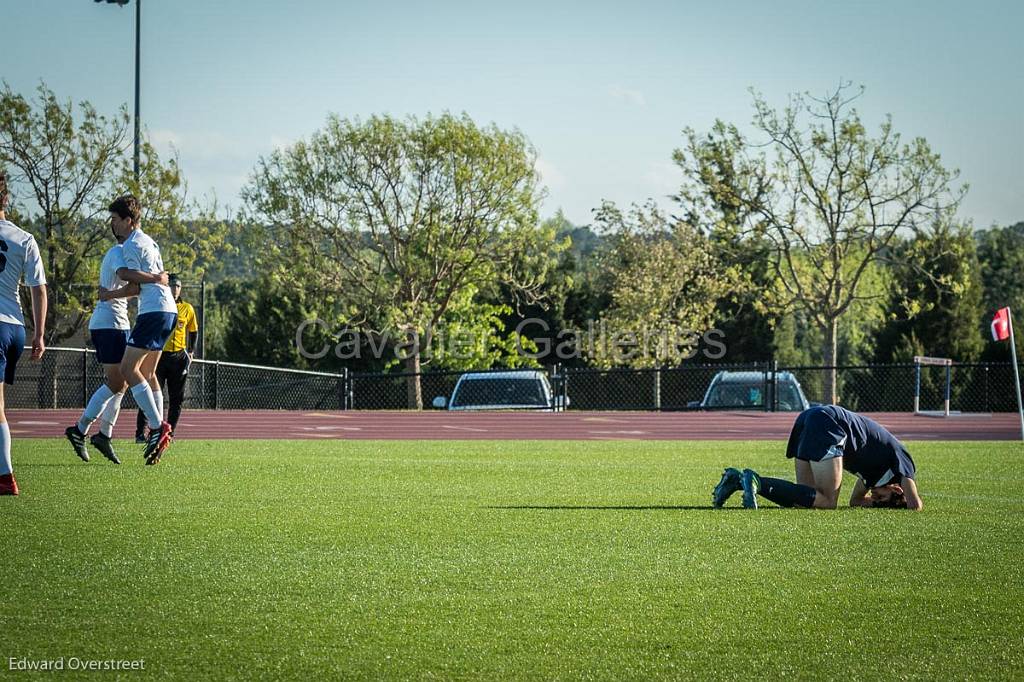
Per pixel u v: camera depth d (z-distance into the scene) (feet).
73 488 74.43
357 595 43.78
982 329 513.45
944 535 59.16
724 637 38.45
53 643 37.04
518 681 33.91
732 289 384.88
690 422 186.60
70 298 281.33
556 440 142.72
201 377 266.57
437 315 365.40
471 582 46.16
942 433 169.58
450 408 224.12
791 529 60.59
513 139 357.61
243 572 47.47
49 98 291.38
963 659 36.24
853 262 450.71
